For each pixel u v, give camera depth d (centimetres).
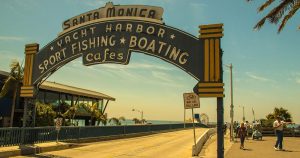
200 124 6806
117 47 1639
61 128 2205
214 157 1686
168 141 2839
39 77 1839
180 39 1498
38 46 1886
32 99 1936
